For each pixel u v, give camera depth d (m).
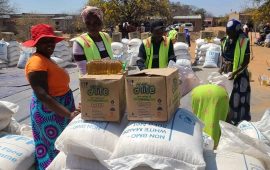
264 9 37.16
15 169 3.48
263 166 3.19
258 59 20.73
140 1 39.84
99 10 4.46
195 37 46.44
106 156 2.89
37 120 3.58
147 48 5.57
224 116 4.39
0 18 46.34
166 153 2.74
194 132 2.97
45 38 3.47
